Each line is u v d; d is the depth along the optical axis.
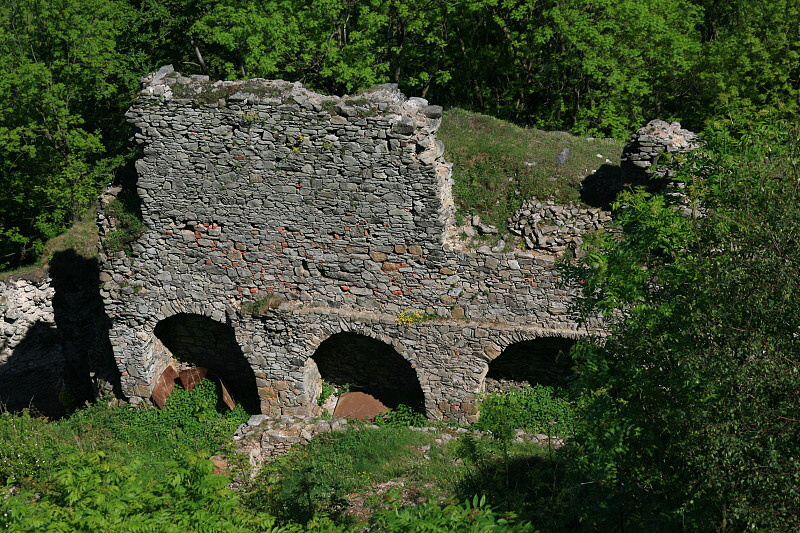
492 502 12.85
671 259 10.79
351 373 18.25
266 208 16.61
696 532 9.07
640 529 9.77
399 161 15.80
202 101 16.06
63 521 8.62
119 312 17.78
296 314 17.02
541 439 16.02
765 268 8.70
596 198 18.02
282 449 16.58
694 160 10.95
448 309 16.72
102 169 31.27
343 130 15.80
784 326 8.65
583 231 17.48
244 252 17.03
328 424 16.86
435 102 31.56
